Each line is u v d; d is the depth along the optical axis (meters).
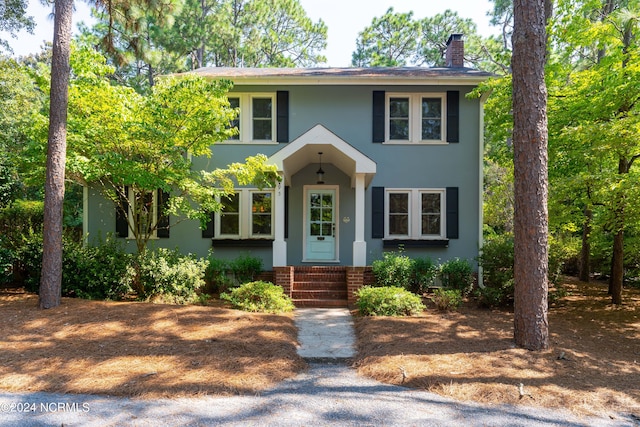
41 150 9.15
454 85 12.04
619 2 13.55
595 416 4.22
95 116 9.12
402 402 4.52
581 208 11.12
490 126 11.55
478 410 4.32
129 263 9.32
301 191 12.51
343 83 11.91
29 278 9.98
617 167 10.61
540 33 6.23
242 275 11.23
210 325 7.23
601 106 8.90
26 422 3.91
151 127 8.66
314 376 5.39
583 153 9.07
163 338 6.48
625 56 8.93
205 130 9.57
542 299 6.25
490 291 9.55
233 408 4.29
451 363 5.61
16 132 16.30
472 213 12.06
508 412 4.29
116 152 9.55
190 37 20.81
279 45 28.33
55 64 8.13
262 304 8.68
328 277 10.62
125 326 7.00
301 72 12.89
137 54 11.30
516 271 6.41
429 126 12.33
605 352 6.47
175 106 9.25
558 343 6.66
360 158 10.07
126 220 10.88
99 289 9.23
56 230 8.12
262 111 12.40
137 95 9.82
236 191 12.23
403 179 12.15
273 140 12.24
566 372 5.36
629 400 4.59
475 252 12.00
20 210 12.86
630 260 11.70
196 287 9.72
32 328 6.80
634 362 6.03
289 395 4.70
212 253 12.01
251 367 5.44
